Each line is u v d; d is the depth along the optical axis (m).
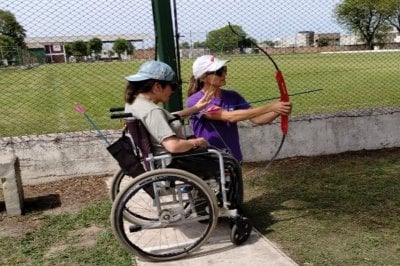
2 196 4.66
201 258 3.21
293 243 3.40
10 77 18.81
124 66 11.13
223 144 3.61
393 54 16.61
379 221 3.76
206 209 3.29
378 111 5.97
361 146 5.98
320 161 5.59
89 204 4.38
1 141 4.90
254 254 3.23
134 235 3.61
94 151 5.16
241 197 3.45
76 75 20.47
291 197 4.41
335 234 3.54
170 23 4.88
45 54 15.60
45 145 5.01
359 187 4.61
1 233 3.76
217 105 3.61
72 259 3.28
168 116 3.11
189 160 3.15
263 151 5.63
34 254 3.38
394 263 3.06
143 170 3.19
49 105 11.59
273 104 3.48
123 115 3.08
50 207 4.33
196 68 3.46
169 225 3.22
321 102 9.67
